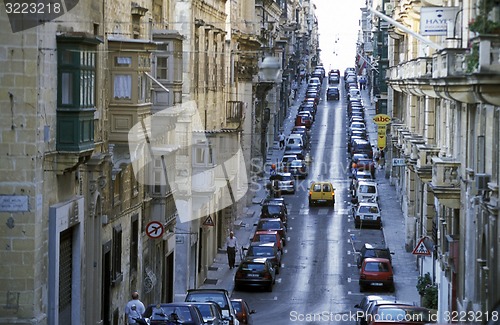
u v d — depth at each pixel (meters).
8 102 51.94
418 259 102.81
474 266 68.81
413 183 113.12
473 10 65.88
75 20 58.38
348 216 137.00
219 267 104.50
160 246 82.94
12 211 52.41
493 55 51.19
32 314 52.88
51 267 55.22
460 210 74.12
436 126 90.88
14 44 51.69
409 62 103.31
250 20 142.12
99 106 64.12
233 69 120.06
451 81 61.81
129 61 65.75
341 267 105.88
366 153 173.12
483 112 65.50
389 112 156.50
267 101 164.50
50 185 55.22
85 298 62.41
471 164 70.19
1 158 52.28
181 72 74.69
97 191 63.56
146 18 76.00
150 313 57.16
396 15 128.88
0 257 52.69
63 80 55.31
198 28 95.38
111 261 67.75
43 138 53.47
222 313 64.94
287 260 109.75
